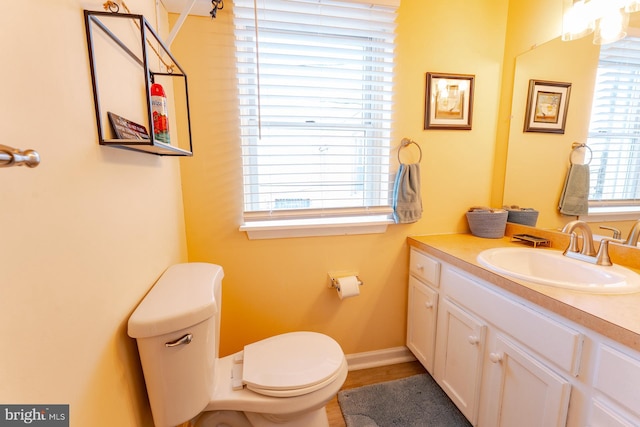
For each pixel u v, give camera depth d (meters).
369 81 1.48
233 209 1.44
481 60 1.62
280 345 1.14
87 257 0.56
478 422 1.19
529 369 0.93
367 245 1.65
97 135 0.61
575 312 0.77
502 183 1.71
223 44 1.31
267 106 1.39
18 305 0.40
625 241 1.13
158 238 1.01
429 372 1.53
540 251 1.34
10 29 0.39
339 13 1.40
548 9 1.42
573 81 1.31
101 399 0.61
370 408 1.42
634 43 1.08
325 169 1.54
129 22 0.82
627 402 0.67
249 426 1.03
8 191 0.38
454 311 1.30
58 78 0.49
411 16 1.50
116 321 0.68
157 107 0.84
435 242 1.56
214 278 1.00
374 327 1.74
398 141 1.59
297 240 1.55
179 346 0.76
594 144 1.24
